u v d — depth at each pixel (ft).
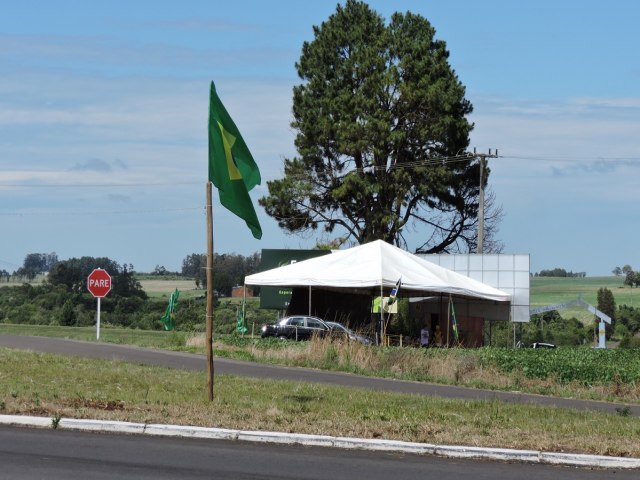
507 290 160.15
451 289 129.49
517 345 163.32
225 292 312.50
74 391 52.47
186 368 77.25
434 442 42.19
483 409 54.13
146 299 250.37
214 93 50.88
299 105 197.77
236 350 102.94
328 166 197.36
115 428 43.04
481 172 167.02
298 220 199.11
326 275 127.85
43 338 118.11
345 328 127.44
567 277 582.35
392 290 124.67
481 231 165.68
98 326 125.70
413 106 188.44
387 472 36.60
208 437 42.50
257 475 34.91
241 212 51.90
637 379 85.51
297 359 95.20
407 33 197.06
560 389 80.64
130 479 33.12
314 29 202.18
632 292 424.05
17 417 43.80
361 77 192.95
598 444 42.83
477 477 36.50
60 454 37.17
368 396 58.23
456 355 94.84
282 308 166.40
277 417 46.24
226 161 51.13
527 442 42.80
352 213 197.57
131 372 65.87
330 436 42.24
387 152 191.01
